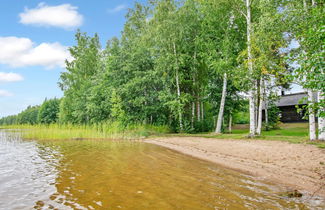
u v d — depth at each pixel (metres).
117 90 26.86
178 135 21.81
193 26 23.89
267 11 13.86
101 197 5.39
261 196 5.40
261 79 15.94
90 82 34.25
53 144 17.70
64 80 40.84
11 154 12.52
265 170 7.75
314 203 4.91
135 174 7.59
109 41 36.62
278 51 13.67
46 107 63.22
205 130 27.09
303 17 11.51
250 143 13.34
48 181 6.84
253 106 16.31
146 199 5.25
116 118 27.62
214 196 5.42
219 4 18.52
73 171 8.13
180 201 5.11
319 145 10.87
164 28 23.59
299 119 30.23
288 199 5.17
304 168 7.52
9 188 6.17
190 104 28.45
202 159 10.20
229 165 8.80
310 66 4.56
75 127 27.02
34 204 4.97
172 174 7.55
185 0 23.42
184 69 26.83
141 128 24.52
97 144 17.25
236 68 16.55
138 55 27.62
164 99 24.50
